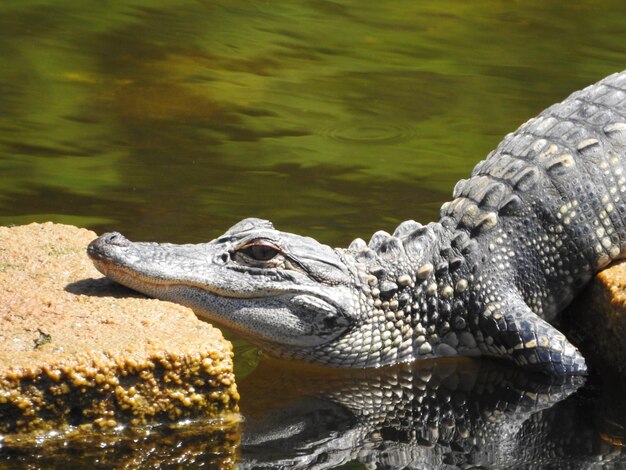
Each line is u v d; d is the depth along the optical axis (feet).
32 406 41.78
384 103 89.81
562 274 57.57
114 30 103.55
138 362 43.04
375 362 54.34
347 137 82.17
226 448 42.75
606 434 45.19
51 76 91.20
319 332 52.26
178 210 67.72
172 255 50.14
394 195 71.61
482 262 55.93
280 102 88.89
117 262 48.32
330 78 94.99
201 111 86.02
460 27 110.11
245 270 51.01
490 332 55.21
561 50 103.65
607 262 58.18
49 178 71.77
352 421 46.39
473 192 58.80
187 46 100.73
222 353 44.73
